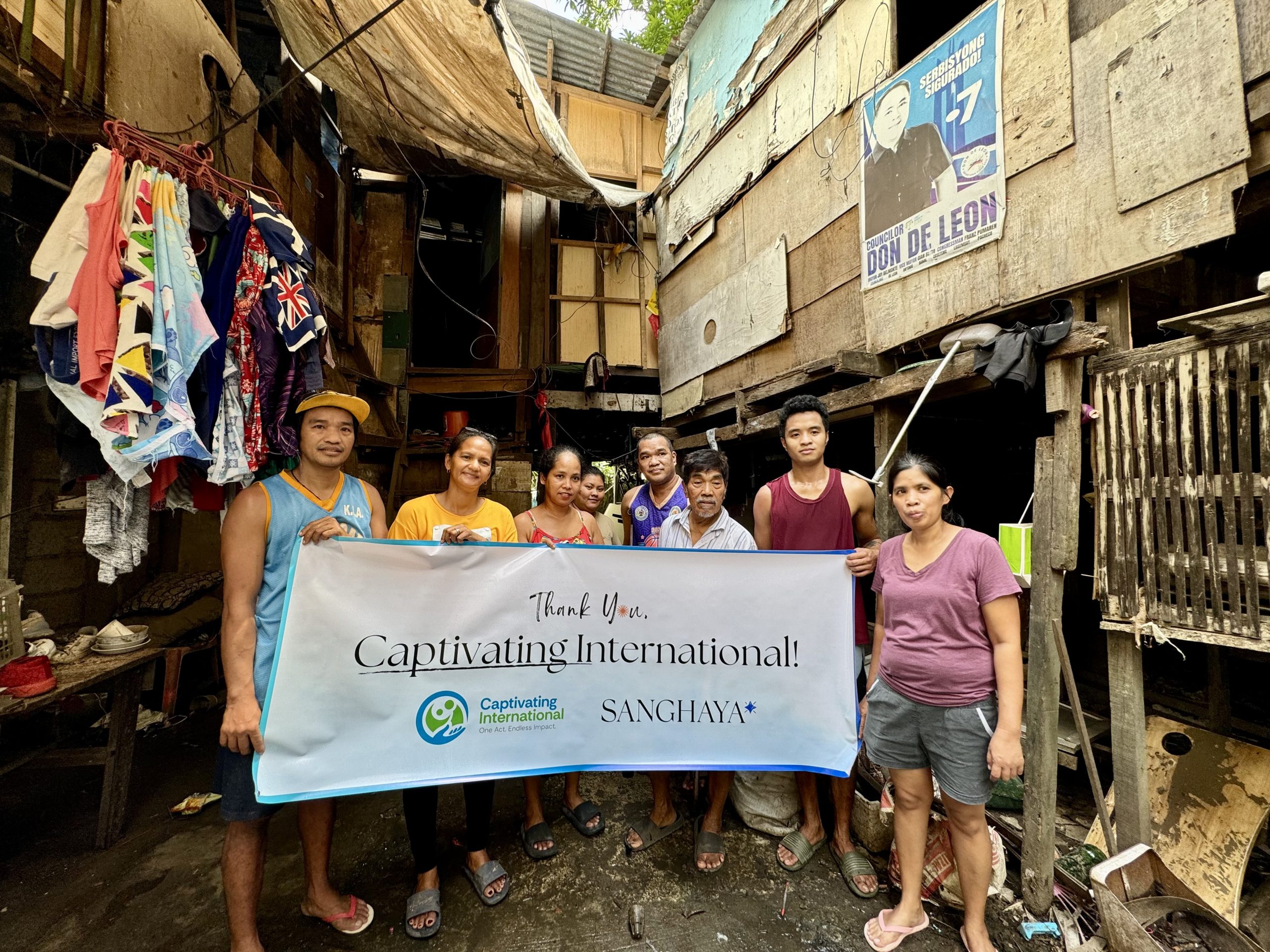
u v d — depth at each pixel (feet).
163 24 9.98
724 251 16.10
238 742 5.15
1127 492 6.70
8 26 7.06
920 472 5.99
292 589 5.50
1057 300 7.27
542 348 22.66
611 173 23.27
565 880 7.13
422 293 29.96
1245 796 6.78
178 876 7.07
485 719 6.34
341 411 5.89
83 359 5.22
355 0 11.36
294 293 7.07
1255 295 9.89
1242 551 5.71
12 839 7.79
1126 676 6.74
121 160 5.63
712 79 16.75
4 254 8.70
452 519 6.88
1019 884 7.13
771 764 6.81
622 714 6.74
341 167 20.49
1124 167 6.59
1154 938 5.68
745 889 7.02
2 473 9.62
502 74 13.55
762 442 18.22
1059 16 7.29
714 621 6.85
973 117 8.40
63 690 6.75
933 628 5.89
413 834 6.39
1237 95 5.63
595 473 9.27
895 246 9.79
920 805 6.25
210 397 6.26
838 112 11.21
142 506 6.36
